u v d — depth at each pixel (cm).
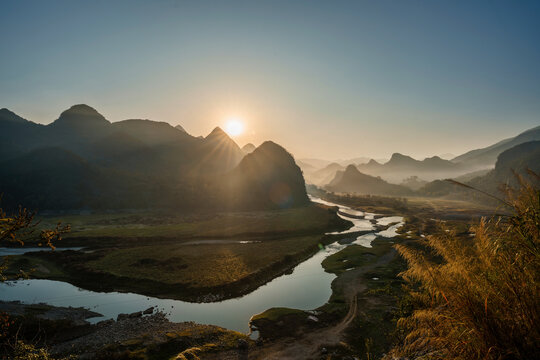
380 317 3906
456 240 553
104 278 6153
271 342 3500
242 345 3070
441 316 544
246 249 8800
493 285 475
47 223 13762
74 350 3359
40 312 4222
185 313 4566
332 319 4072
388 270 6375
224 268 6725
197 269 6656
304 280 6212
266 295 5366
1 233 770
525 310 434
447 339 517
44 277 6341
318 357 3109
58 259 7419
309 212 18000
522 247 452
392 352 941
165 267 6788
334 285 5641
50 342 3578
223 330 3766
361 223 15112
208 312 4597
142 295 5397
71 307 4716
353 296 4916
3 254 8262
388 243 9269
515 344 430
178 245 9519
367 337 3447
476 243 512
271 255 7981
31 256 7694
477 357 470
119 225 13800
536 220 432
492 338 450
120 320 4288
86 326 4062
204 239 10981
